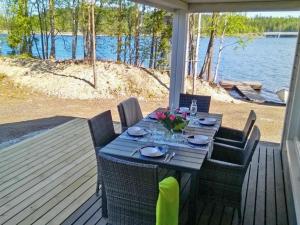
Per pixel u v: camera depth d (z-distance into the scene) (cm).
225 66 1516
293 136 425
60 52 1327
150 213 205
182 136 299
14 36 1127
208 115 389
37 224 259
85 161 393
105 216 271
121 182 203
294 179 303
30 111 708
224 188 269
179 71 533
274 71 1431
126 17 1029
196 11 506
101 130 307
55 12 1093
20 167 369
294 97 421
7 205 286
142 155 247
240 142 338
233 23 1063
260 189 338
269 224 274
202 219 279
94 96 866
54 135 495
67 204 291
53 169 366
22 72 974
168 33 996
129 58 1073
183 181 328
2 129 555
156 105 808
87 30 1034
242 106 842
